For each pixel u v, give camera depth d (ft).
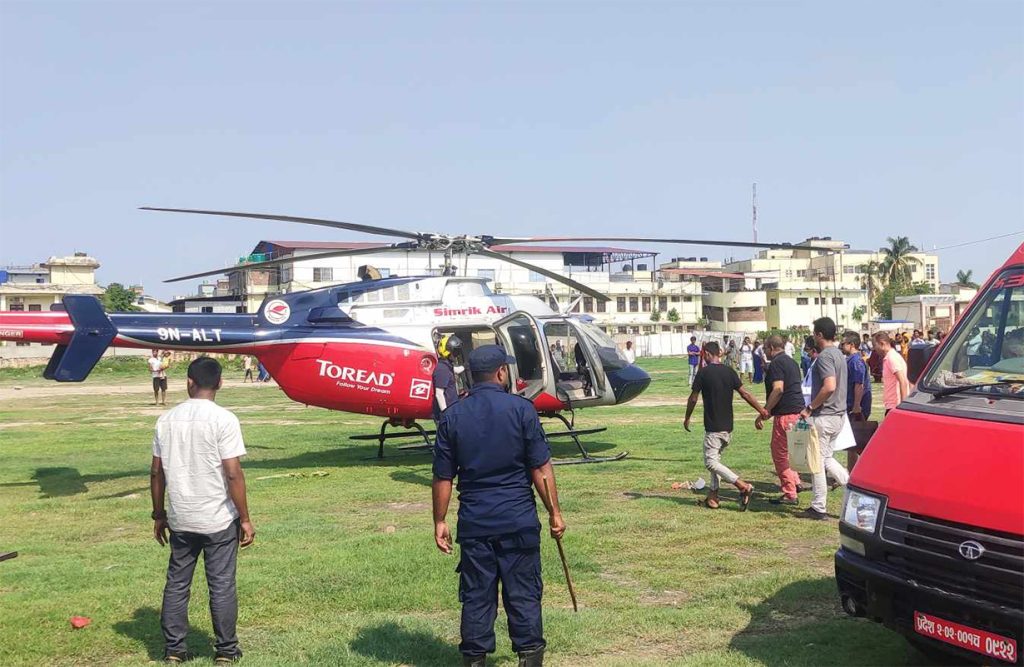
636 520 28.09
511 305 43.75
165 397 94.27
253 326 40.70
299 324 41.27
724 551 24.52
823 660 16.25
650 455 42.86
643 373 44.06
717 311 263.49
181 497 16.56
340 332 41.14
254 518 30.32
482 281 44.34
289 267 193.16
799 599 19.99
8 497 35.73
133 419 69.26
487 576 15.37
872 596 14.80
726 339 206.80
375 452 47.47
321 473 39.78
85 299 37.86
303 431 57.16
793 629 18.19
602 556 24.17
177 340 39.37
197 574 23.09
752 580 21.31
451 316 42.52
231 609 16.78
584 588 21.27
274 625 19.03
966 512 13.43
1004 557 12.74
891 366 31.68
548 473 15.75
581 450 41.34
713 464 29.66
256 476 39.47
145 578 22.72
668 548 24.91
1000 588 12.80
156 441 17.02
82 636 18.28
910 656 16.39
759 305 260.62
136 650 17.67
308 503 33.01
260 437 53.78
